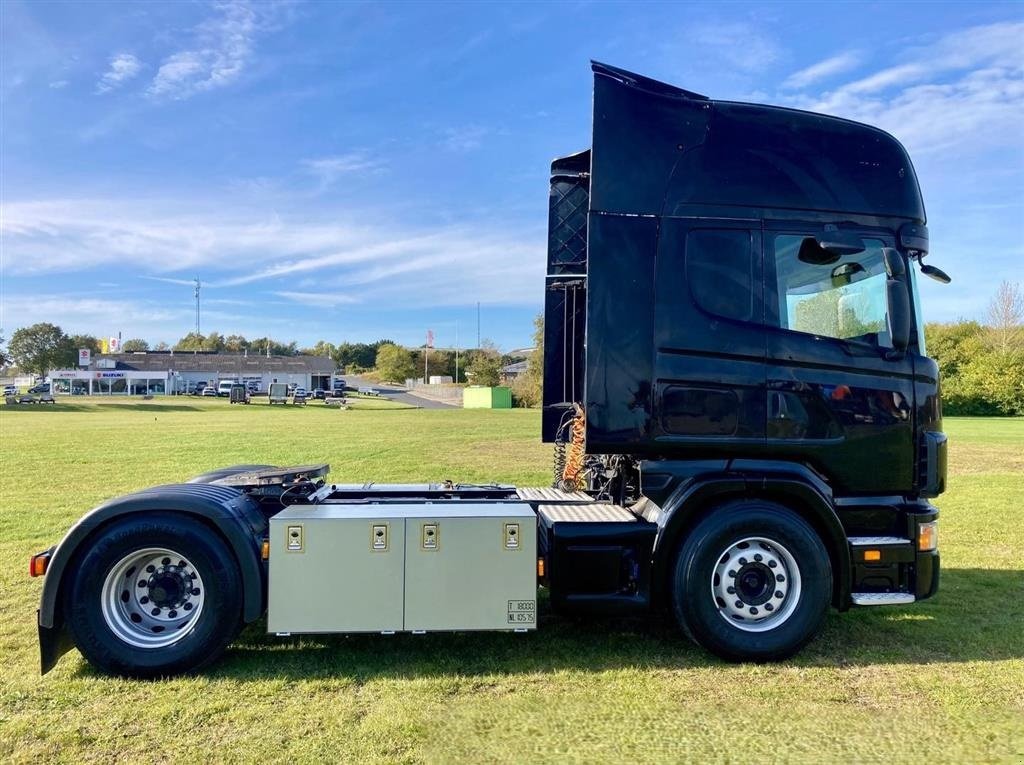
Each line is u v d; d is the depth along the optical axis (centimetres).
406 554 426
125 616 423
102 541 412
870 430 466
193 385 8925
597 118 459
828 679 419
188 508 420
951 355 5341
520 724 358
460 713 370
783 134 477
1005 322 5362
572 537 452
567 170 599
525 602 431
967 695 395
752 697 392
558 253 599
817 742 342
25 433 2458
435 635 495
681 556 446
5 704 380
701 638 442
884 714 372
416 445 2041
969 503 1089
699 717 367
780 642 440
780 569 450
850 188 478
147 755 325
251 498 475
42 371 10819
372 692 396
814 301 469
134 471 1400
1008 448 2106
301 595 422
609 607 451
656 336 452
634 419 449
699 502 449
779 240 468
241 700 385
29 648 462
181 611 428
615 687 405
